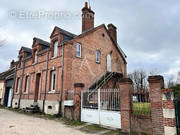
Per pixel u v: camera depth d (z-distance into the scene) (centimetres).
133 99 704
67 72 1137
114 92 774
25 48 1945
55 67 1259
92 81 1375
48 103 1230
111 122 753
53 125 809
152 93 602
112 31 1877
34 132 654
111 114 761
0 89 2169
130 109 671
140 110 662
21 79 1786
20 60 1970
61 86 1133
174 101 574
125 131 659
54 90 1248
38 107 1332
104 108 808
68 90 1114
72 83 1162
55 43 1386
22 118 1019
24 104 1589
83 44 1358
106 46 1684
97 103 855
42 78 1402
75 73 1209
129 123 655
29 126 769
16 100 1775
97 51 1557
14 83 1930
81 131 688
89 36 1450
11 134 614
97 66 1482
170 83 3000
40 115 1173
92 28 1603
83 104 930
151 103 599
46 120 959
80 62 1284
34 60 1655
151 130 584
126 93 693
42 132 659
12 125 783
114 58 1781
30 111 1282
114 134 644
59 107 1091
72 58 1207
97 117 824
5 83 2116
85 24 1612
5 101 2020
